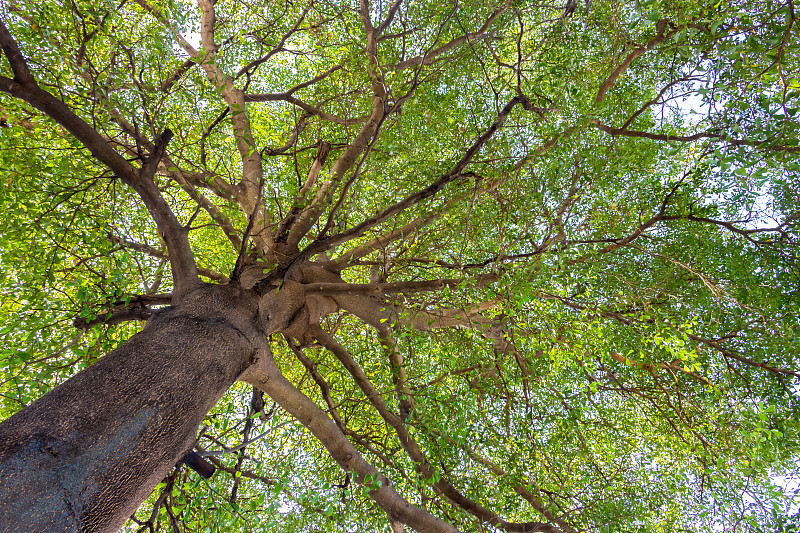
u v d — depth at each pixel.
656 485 6.86
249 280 5.16
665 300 6.64
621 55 6.85
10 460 2.17
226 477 5.30
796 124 3.51
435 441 5.02
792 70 4.32
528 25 7.41
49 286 4.42
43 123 4.56
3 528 1.95
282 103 9.48
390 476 5.96
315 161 6.89
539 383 6.57
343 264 6.29
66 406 2.56
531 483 5.90
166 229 4.14
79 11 4.19
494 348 5.78
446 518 5.92
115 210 4.93
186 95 5.15
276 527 4.71
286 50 8.13
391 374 6.56
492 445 5.68
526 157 4.88
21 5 3.99
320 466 6.48
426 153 6.29
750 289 6.90
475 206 5.50
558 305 4.76
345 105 7.95
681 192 7.09
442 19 6.23
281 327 5.27
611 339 5.34
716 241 7.52
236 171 8.00
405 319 5.52
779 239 6.97
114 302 4.29
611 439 7.60
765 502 5.09
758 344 7.00
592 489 6.19
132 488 2.54
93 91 4.08
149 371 2.95
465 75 6.94
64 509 2.17
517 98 4.86
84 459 2.35
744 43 3.58
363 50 6.59
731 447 5.85
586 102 5.74
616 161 5.34
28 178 4.48
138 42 4.57
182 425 2.92
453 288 4.87
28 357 3.94
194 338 3.40
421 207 6.08
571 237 5.22
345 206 5.77
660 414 7.42
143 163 4.00
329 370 7.79
